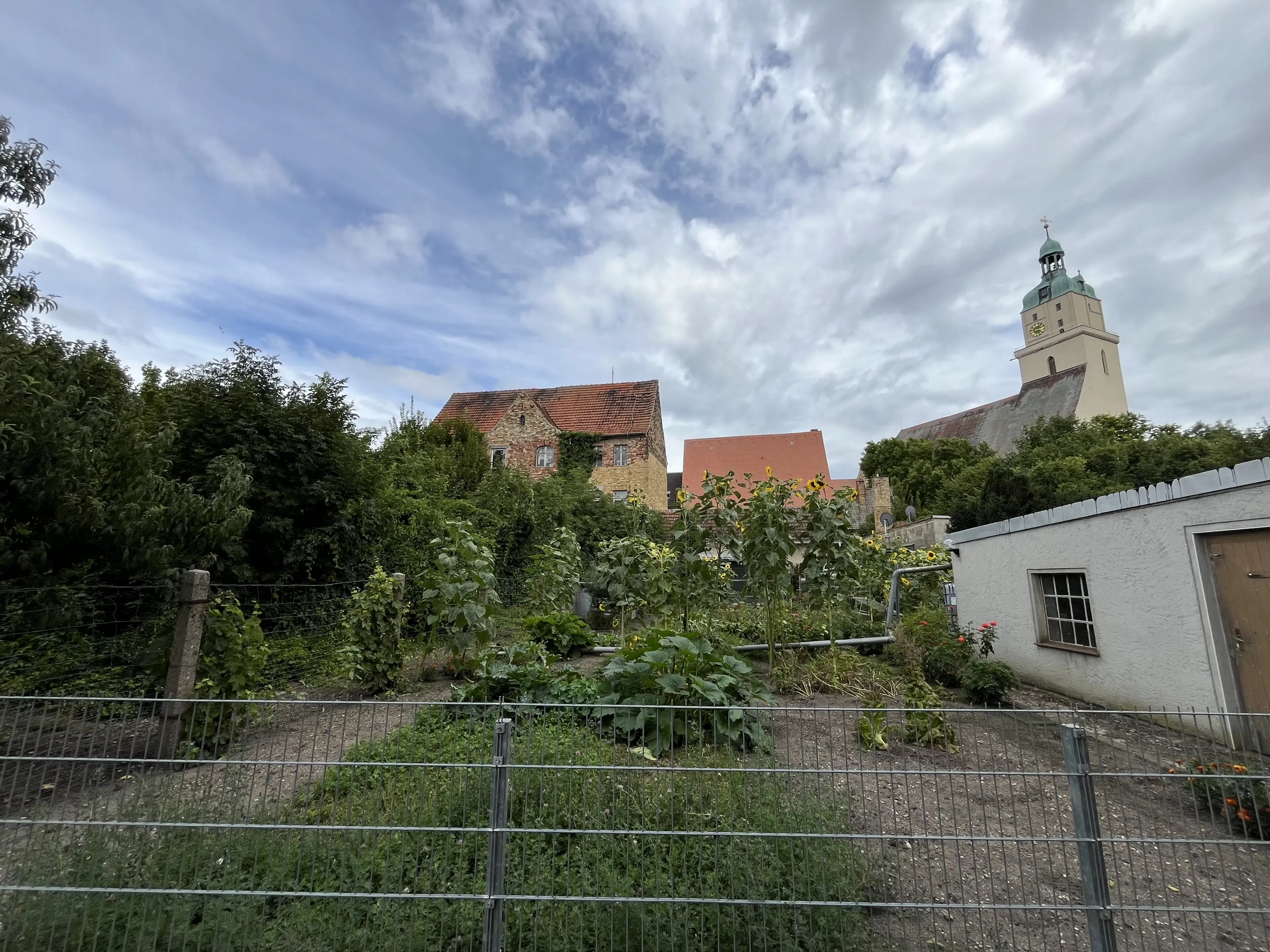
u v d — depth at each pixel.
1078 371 42.44
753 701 5.52
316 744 3.79
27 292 5.76
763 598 7.92
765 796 2.76
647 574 9.65
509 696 5.14
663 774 2.79
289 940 2.41
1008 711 2.66
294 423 8.75
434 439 18.56
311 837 2.71
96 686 5.30
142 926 2.36
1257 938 2.81
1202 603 5.67
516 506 15.04
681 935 2.45
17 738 3.44
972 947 2.66
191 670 4.64
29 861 2.58
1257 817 2.80
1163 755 4.03
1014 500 18.30
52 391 4.52
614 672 4.95
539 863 2.55
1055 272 73.38
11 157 5.58
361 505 9.45
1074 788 2.48
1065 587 7.78
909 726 4.99
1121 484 22.17
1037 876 2.57
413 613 9.33
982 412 48.84
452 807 2.79
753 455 35.72
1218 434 26.67
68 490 4.52
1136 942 2.78
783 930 2.40
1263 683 5.17
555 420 31.64
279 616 7.35
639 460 29.72
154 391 8.91
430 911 2.54
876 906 2.44
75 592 5.20
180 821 2.66
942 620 9.56
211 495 7.46
